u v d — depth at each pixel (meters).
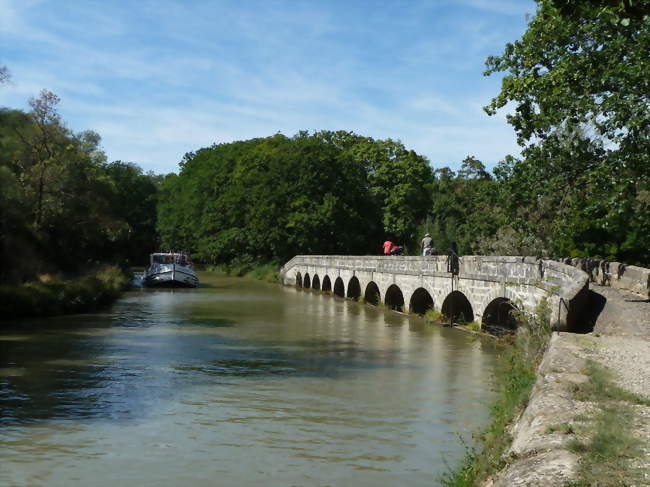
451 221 54.69
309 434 10.01
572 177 19.52
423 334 22.31
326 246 59.09
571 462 5.05
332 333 22.61
